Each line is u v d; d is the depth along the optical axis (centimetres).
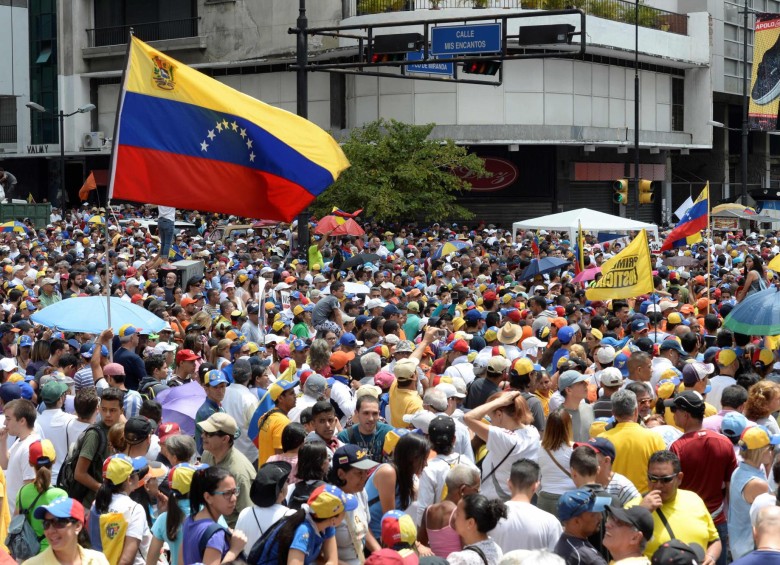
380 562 1103
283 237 7325
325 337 2720
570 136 9762
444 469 1563
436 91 9538
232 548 1306
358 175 8688
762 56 10325
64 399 2136
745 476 1548
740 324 2419
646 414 1945
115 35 11400
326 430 1719
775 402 1753
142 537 1486
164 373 2419
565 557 1260
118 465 1473
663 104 11112
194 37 10569
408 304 3519
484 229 9231
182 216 9062
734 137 13562
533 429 1681
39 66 11894
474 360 2384
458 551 1298
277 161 2427
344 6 9769
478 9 9281
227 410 2036
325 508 1284
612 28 9769
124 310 2519
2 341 3006
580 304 3812
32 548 1448
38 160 12612
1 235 6788
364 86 9838
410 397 1969
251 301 3703
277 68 10456
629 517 1211
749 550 1533
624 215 11031
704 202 3906
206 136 2359
